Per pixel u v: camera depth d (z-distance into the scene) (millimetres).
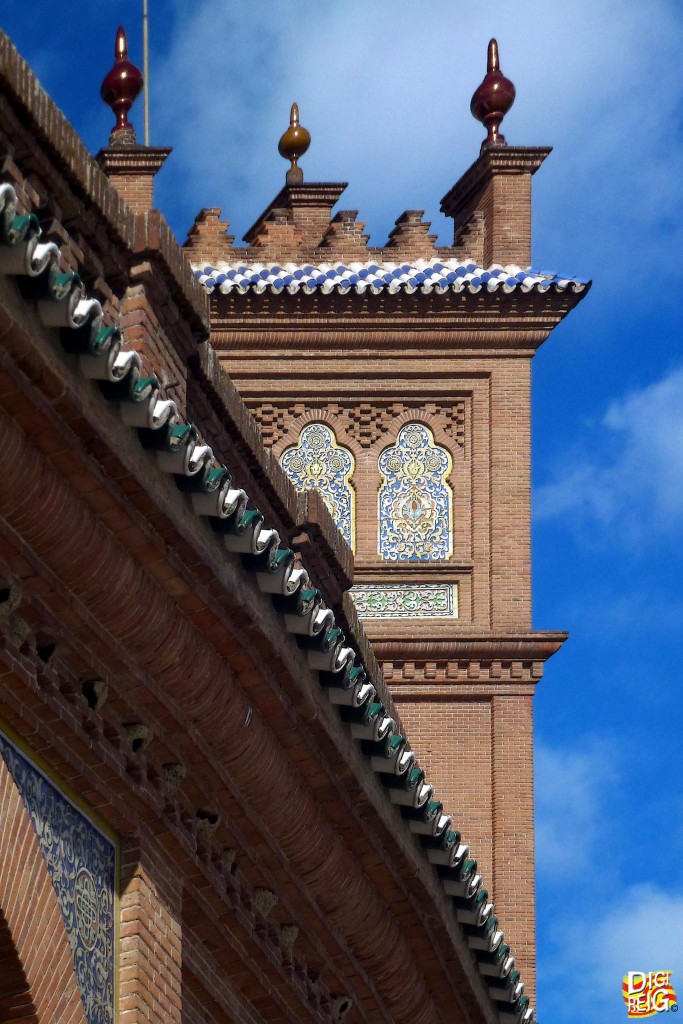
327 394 31688
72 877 13219
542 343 32000
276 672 14906
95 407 12383
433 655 30516
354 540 31219
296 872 16281
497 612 30875
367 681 17234
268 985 16406
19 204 12492
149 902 14078
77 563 12617
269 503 16516
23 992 12328
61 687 13148
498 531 31266
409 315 31781
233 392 15844
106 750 13594
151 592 13336
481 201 33562
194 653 13914
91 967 13336
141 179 31188
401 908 17797
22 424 11922
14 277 11477
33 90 12320
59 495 12281
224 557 14102
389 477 31531
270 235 32812
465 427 31766
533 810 30047
